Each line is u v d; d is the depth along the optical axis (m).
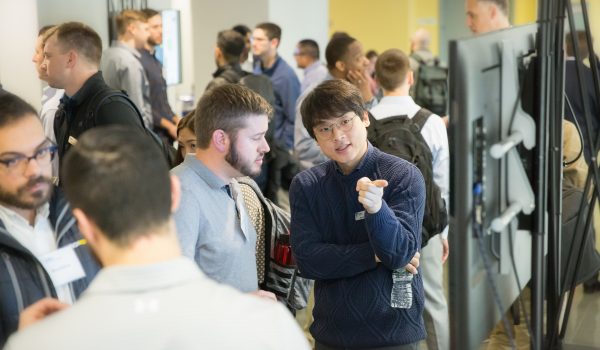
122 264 1.33
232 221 2.47
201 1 9.39
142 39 6.58
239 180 2.82
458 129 1.66
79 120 3.49
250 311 1.34
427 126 3.87
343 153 2.60
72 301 2.11
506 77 1.94
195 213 2.38
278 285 2.85
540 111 2.19
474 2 4.27
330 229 2.69
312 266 2.65
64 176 1.39
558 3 2.33
